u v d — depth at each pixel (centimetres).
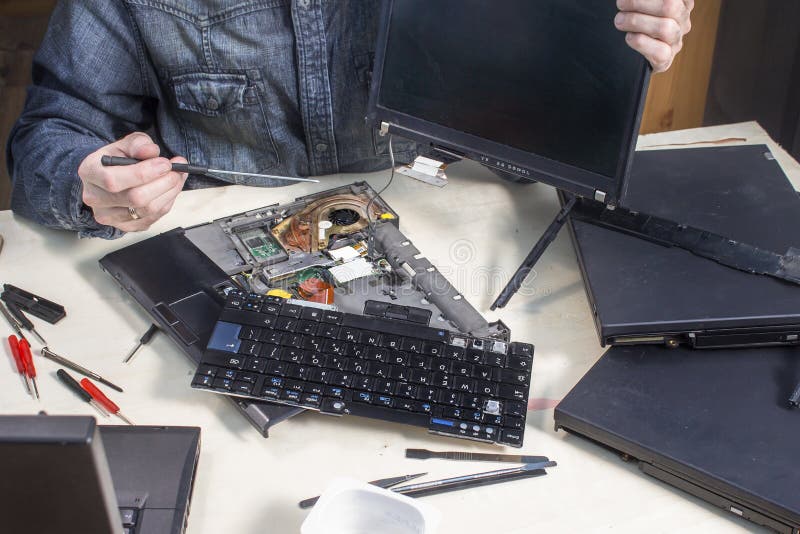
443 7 129
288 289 135
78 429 70
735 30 251
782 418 111
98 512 77
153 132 172
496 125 129
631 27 113
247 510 106
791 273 125
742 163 150
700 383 116
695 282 126
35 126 153
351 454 113
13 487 73
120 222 140
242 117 162
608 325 120
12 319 131
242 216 147
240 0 152
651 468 109
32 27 371
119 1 153
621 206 139
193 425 117
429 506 96
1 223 152
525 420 117
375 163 167
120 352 127
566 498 108
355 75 160
